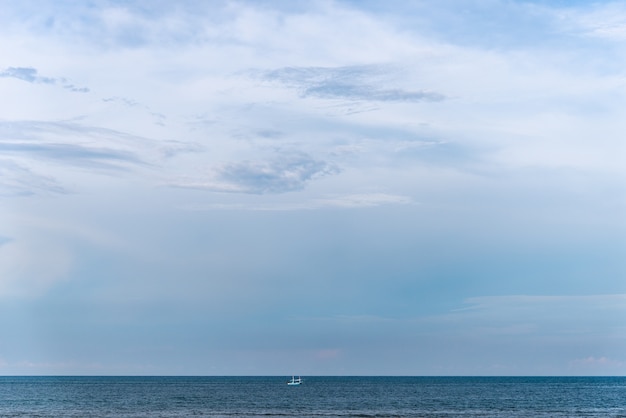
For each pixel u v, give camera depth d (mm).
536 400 153125
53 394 177125
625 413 112938
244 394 183500
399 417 103500
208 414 109125
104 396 167000
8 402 139750
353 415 107000
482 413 112250
